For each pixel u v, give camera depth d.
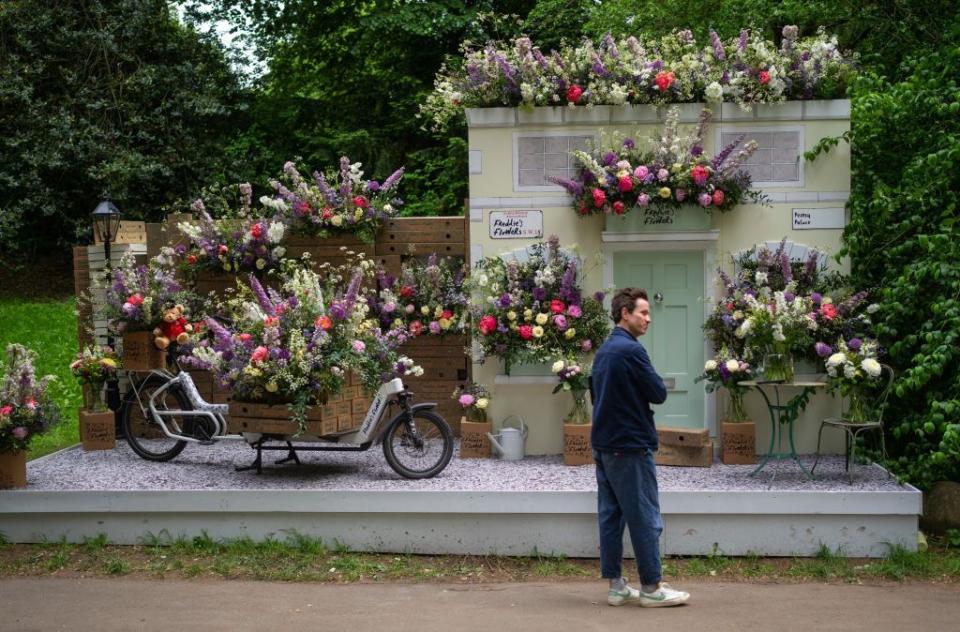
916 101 7.49
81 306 9.03
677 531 6.30
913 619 4.97
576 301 7.49
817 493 6.17
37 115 15.02
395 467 6.92
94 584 5.79
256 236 8.34
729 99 7.61
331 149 16.55
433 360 8.46
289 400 6.91
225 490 6.49
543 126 7.72
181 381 7.83
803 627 4.81
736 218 7.65
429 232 8.48
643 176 7.28
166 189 16.34
